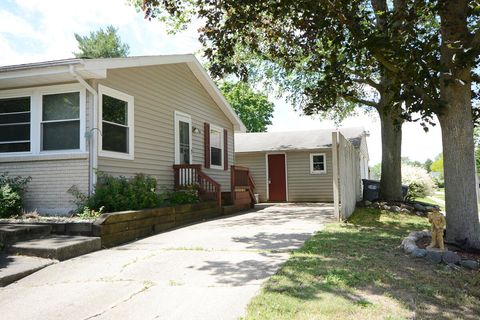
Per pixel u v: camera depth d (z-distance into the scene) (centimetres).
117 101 891
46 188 803
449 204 594
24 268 473
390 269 461
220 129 1498
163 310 345
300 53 870
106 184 786
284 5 615
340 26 583
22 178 818
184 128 1220
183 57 1134
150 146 1013
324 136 2073
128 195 773
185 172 1123
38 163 812
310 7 580
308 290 381
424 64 544
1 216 745
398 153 1265
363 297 366
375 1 916
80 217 707
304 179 1945
